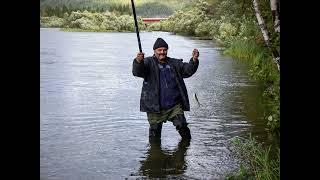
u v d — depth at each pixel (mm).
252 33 22219
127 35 50250
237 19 29859
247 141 6414
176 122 6754
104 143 6594
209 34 43750
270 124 7199
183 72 6852
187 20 51312
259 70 13578
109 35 50281
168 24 65812
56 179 5031
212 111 8766
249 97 10336
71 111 8844
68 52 25453
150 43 34469
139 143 6578
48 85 12477
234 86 12141
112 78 14180
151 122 6844
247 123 7723
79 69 16750
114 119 8164
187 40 37844
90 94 10992
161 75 6809
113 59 21250
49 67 17312
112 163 5648
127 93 11211
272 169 4793
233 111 8750
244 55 21016
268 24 8156
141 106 6875
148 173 5262
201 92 11148
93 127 7559
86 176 5148
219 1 39656
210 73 15156
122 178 5086
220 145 6402
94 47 29828
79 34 52031
